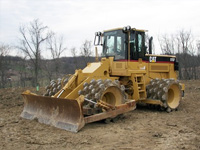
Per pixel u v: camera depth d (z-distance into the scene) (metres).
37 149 5.52
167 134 6.63
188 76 27.53
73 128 6.78
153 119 8.44
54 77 25.14
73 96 7.81
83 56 26.14
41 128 7.13
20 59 26.70
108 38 9.84
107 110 7.57
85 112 7.23
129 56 9.27
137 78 9.52
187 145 5.70
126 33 9.27
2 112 9.77
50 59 25.08
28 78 26.38
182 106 10.91
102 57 10.00
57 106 7.38
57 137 6.32
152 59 10.32
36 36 22.88
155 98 9.57
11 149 5.50
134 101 8.48
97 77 8.58
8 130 6.95
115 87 7.85
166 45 28.78
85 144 5.86
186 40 33.62
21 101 12.13
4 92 14.33
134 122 7.99
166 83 9.46
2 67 25.38
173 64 11.33
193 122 7.96
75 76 8.24
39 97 7.86
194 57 28.36
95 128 7.23
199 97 13.41
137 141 6.07
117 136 6.48
